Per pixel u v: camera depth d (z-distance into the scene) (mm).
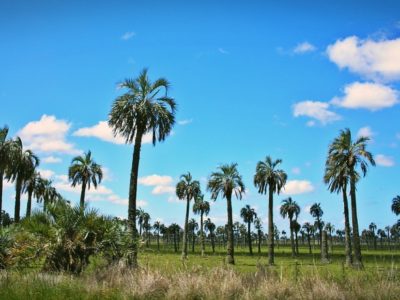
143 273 10594
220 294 8969
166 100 26562
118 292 9180
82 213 14516
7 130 32969
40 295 8352
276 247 142750
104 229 14461
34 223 14188
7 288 8836
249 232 90750
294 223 95125
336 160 43031
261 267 11547
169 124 26125
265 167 52594
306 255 80750
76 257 14031
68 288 9039
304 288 9078
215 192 51750
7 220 45562
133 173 25719
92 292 8922
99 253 14438
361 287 8969
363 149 42312
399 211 89188
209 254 89062
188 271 10836
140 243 15539
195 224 119812
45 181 53938
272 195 52438
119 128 26312
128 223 16156
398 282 9055
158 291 9352
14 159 34344
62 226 14109
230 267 11508
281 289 9070
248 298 8680
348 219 45781
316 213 100562
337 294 8484
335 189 45281
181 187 65188
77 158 48031
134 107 25406
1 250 13930
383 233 141875
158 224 124375
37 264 14109
